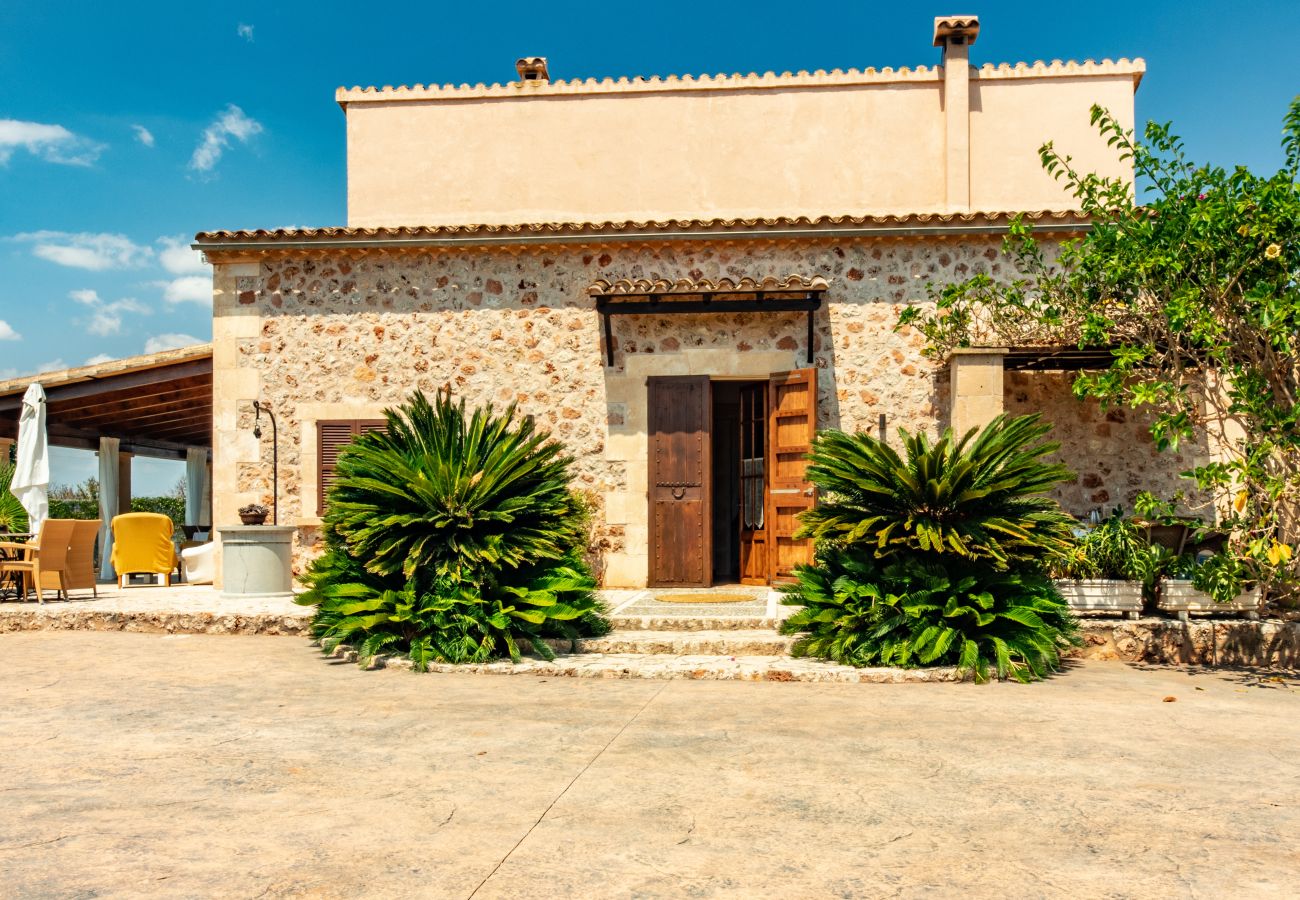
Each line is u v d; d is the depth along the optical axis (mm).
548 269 10062
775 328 9828
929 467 6559
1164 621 7324
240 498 10203
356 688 5977
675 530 9883
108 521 14219
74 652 7316
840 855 3047
